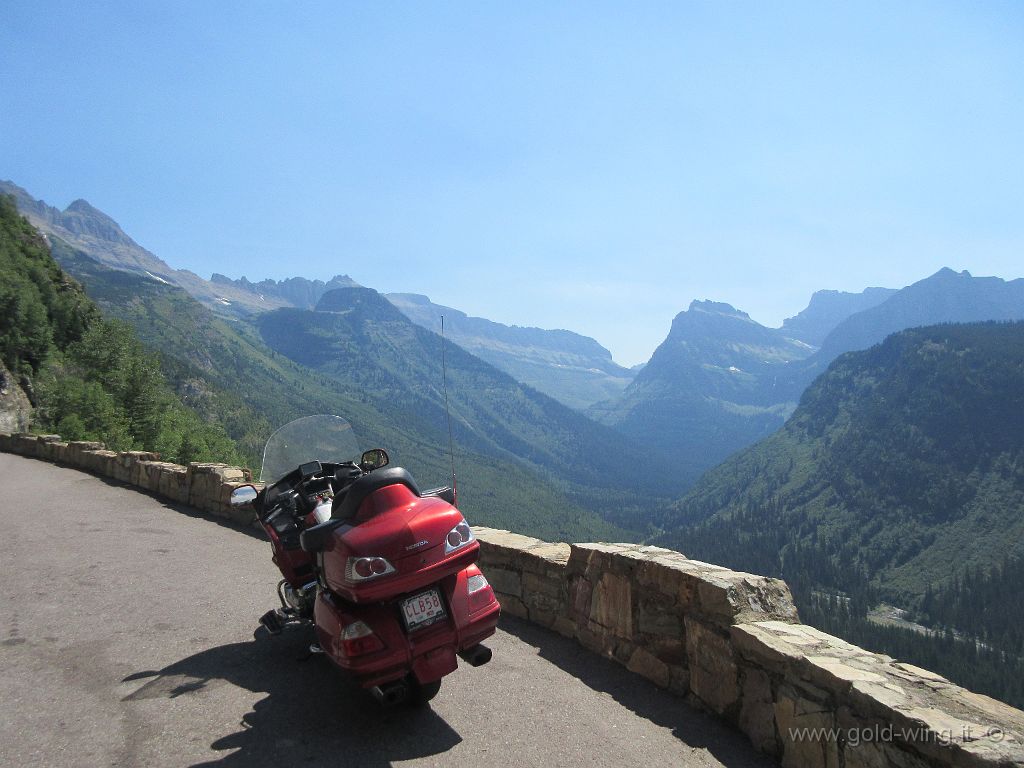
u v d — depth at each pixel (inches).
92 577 308.5
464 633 167.0
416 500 170.7
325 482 220.2
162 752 152.9
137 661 209.5
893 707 125.0
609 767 150.7
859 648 159.3
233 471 489.1
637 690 196.2
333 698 185.8
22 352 3294.8
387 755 153.9
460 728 168.7
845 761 136.4
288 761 150.1
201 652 218.4
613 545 233.8
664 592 197.9
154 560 343.0
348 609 160.2
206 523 448.8
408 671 160.9
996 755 107.2
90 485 634.8
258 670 204.5
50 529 422.3
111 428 2090.3
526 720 174.1
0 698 180.1
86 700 180.4
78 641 226.5
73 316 4355.3
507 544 274.8
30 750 152.1
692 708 184.5
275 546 219.3
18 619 248.1
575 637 236.8
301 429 245.0
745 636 166.9
